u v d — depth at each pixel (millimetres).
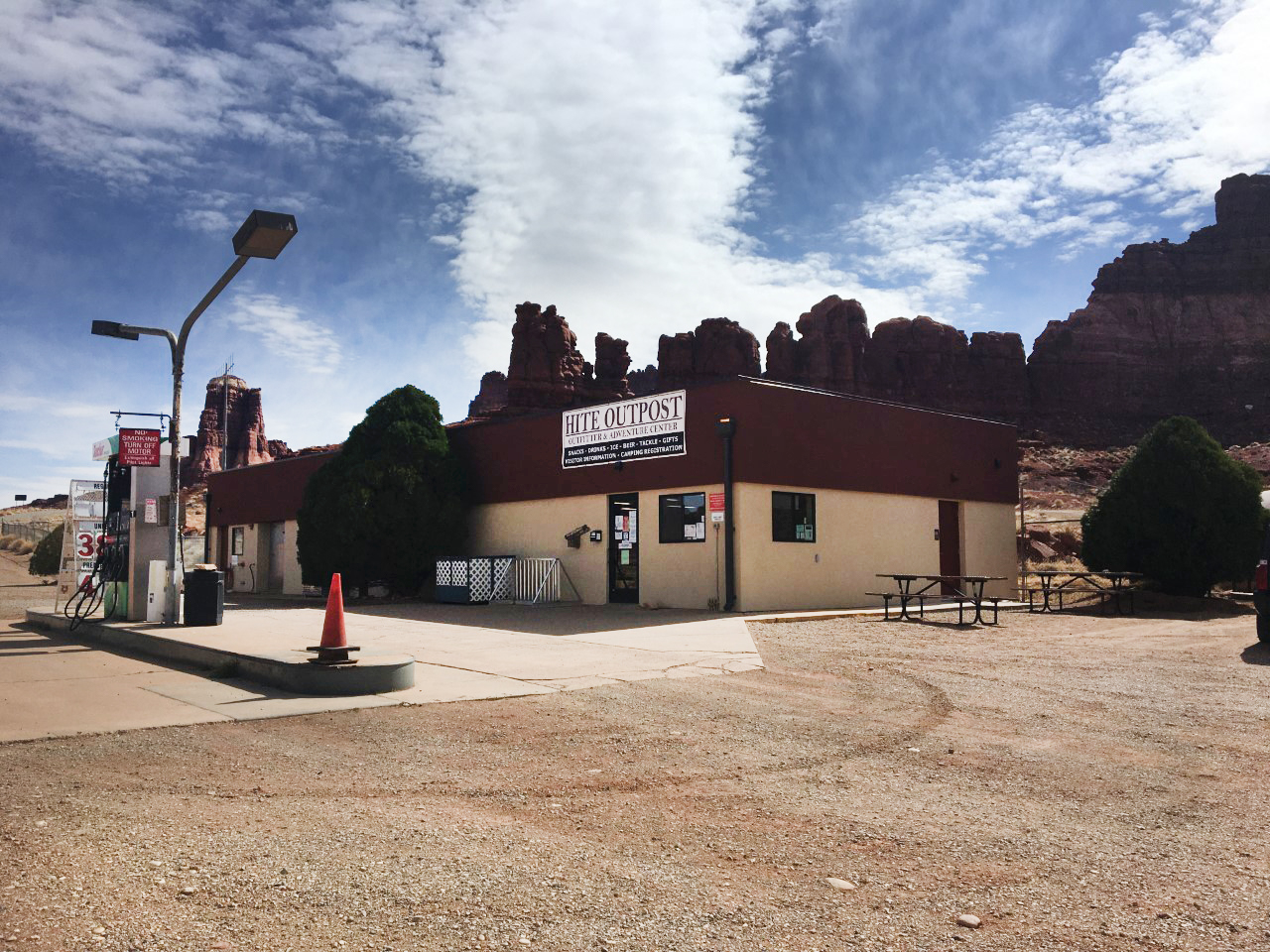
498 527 23828
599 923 3307
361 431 24781
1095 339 152250
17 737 6477
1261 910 3523
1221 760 6020
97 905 3305
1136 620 16609
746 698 8266
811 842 4320
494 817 4676
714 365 132750
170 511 13820
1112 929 3334
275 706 7715
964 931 3301
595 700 8125
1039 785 5379
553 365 118500
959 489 23078
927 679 9375
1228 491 19594
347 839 4227
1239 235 162500
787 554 18672
